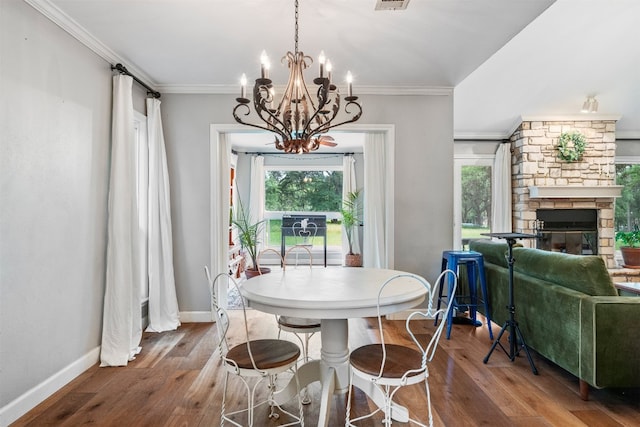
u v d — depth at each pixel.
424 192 3.98
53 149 2.36
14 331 2.05
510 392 2.36
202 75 3.56
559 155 5.93
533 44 4.45
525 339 2.83
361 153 7.55
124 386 2.46
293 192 7.73
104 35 2.72
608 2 3.82
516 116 5.93
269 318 4.03
